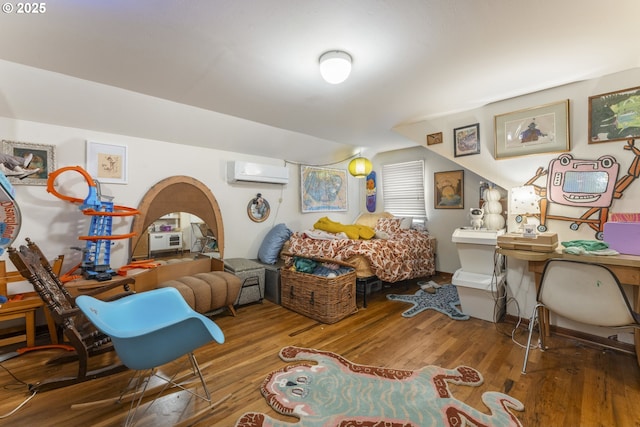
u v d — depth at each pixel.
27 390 1.76
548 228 2.63
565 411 1.57
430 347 2.32
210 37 1.67
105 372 1.87
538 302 2.01
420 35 1.68
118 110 2.64
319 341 2.44
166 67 2.04
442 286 4.04
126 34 1.64
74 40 1.70
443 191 4.61
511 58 1.98
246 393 1.75
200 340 1.40
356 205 5.70
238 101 2.71
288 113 3.08
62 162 2.63
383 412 1.56
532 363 2.06
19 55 1.87
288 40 1.71
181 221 3.39
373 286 3.81
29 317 2.22
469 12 1.48
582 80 2.38
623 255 2.03
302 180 4.68
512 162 2.83
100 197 2.58
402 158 5.14
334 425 1.47
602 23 1.59
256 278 3.38
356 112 3.07
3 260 2.36
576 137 2.45
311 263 3.21
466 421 1.49
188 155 3.46
